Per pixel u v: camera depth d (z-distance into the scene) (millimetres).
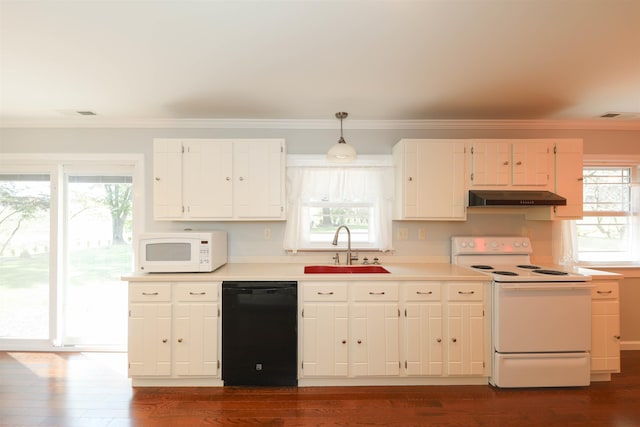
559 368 2428
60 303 3170
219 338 2475
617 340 2523
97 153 3146
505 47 1830
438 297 2492
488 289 2510
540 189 2842
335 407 2232
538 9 1491
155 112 2914
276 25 1619
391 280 2492
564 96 2541
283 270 2738
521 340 2428
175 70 2109
